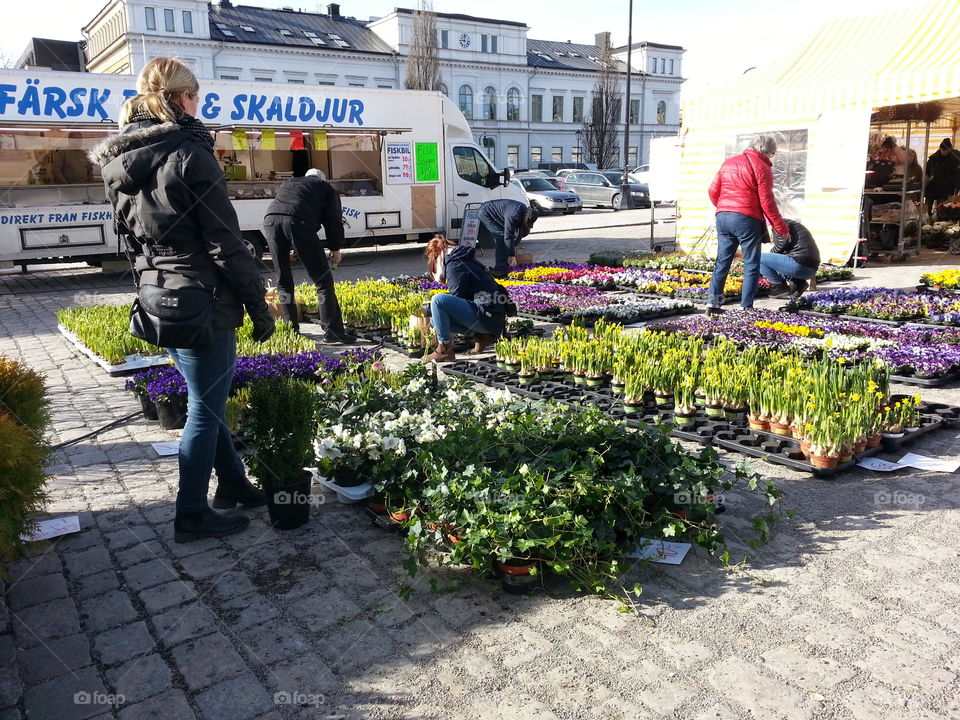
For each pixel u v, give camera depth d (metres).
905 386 6.24
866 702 2.50
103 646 2.95
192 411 3.66
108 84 13.03
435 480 3.49
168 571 3.52
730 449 4.81
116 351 7.12
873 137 15.86
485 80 59.16
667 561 3.43
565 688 2.62
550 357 6.57
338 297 9.71
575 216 29.11
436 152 16.75
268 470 3.77
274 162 17.78
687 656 2.77
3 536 2.87
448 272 7.26
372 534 3.85
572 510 3.37
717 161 14.68
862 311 8.98
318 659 2.84
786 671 2.67
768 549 3.54
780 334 7.50
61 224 13.09
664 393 5.51
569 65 64.25
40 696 2.66
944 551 3.48
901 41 12.65
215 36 46.59
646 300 10.62
